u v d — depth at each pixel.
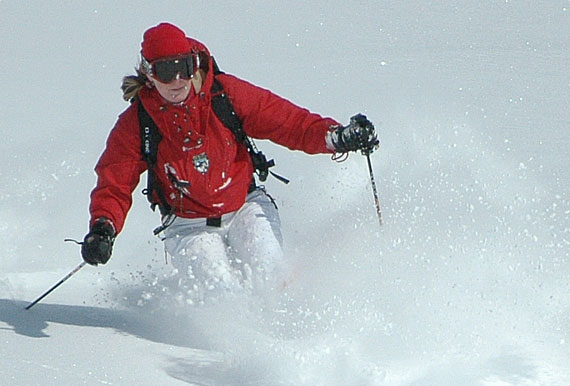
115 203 16.75
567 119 31.02
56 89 39.62
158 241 23.70
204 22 50.19
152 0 55.25
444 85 35.91
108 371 13.98
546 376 14.03
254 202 18.00
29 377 13.52
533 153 26.94
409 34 46.06
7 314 17.19
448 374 13.97
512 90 34.91
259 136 17.44
